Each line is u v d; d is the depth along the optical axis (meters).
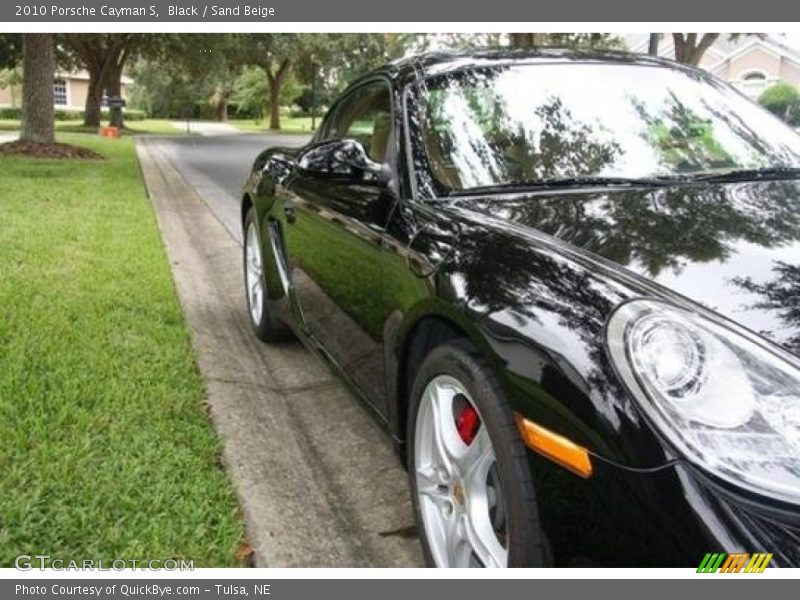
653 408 1.59
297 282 3.74
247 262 4.76
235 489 2.73
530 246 2.09
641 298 1.78
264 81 64.38
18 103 62.19
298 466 3.02
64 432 2.93
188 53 36.56
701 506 1.49
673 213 2.34
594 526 1.64
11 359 3.53
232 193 11.92
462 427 2.14
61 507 2.44
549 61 3.25
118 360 3.71
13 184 10.31
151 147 23.38
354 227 2.91
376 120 3.32
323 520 2.67
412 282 2.36
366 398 2.88
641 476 1.56
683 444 1.54
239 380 3.85
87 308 4.50
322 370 4.13
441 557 2.23
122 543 2.32
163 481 2.65
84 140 23.41
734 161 2.97
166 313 4.64
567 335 1.77
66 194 9.52
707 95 3.28
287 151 4.50
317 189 3.43
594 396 1.66
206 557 2.31
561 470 1.71
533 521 1.80
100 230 7.05
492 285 2.02
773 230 2.20
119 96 37.22
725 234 2.15
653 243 2.08
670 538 1.51
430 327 2.35
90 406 3.20
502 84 3.08
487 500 2.06
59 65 40.03
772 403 1.56
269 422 3.39
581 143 2.91
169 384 3.54
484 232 2.25
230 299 5.56
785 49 45.78
